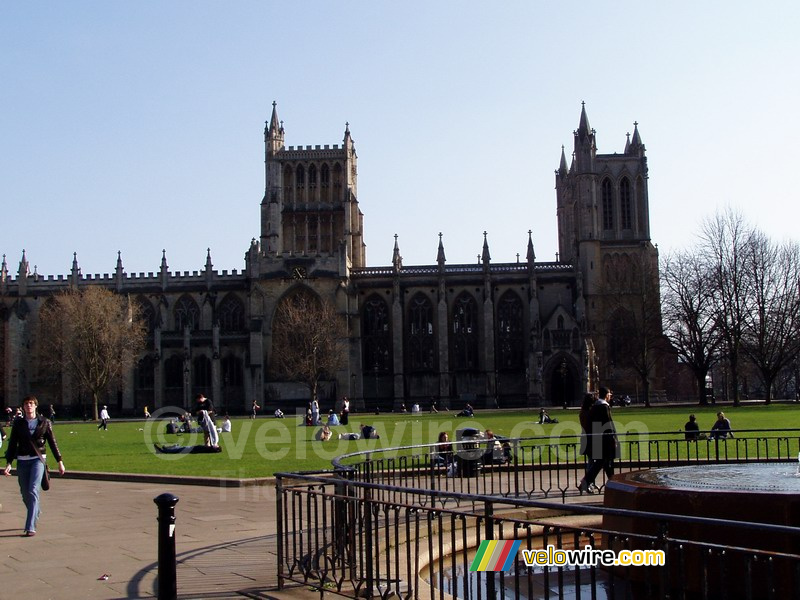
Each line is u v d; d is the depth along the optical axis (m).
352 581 17.55
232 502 31.75
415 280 159.62
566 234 181.25
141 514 29.08
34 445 25.00
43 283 162.62
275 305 152.88
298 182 180.50
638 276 149.88
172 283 162.50
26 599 17.41
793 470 24.06
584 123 160.25
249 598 17.42
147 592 17.94
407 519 16.05
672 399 193.38
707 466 25.62
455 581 15.12
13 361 157.12
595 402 32.25
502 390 158.25
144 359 156.12
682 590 12.35
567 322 149.75
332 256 153.25
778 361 123.62
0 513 29.64
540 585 20.58
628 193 159.38
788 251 126.62
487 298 157.00
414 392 158.38
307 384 149.88
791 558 11.00
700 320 126.88
